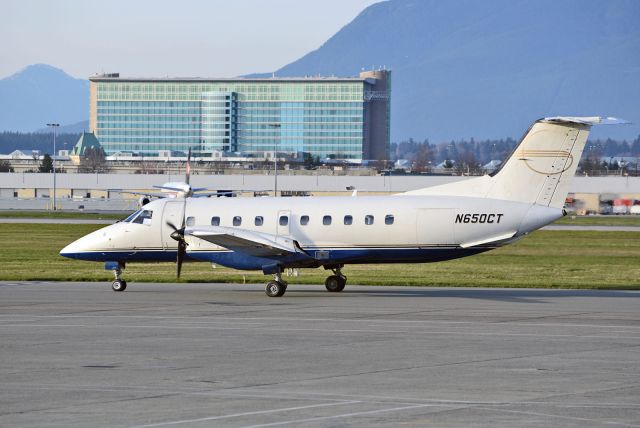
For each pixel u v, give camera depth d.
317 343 84.00
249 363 74.06
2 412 57.97
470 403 60.31
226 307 113.06
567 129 127.25
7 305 114.62
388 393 63.19
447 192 132.25
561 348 81.19
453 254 130.50
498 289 140.12
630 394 62.94
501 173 129.88
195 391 63.81
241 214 135.62
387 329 93.00
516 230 128.00
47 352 79.00
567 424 55.19
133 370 71.12
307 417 56.69
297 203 134.62
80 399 61.41
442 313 106.44
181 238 130.75
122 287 136.12
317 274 167.00
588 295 129.88
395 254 131.38
